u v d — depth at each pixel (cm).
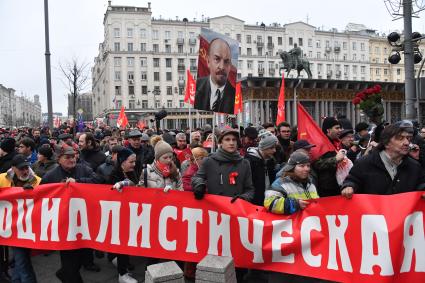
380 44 10150
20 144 702
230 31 8706
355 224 374
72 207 494
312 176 447
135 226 473
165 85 8306
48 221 498
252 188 465
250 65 8819
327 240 386
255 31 8894
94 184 490
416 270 358
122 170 509
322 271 384
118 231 479
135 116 7294
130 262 594
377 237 364
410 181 371
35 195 504
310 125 468
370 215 369
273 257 411
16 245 505
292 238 402
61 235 493
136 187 476
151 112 7550
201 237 447
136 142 775
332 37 9550
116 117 7719
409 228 359
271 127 816
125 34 8094
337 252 380
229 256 419
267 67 8925
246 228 425
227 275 386
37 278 547
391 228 360
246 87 2583
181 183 509
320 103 2847
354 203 376
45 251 626
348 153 606
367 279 365
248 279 511
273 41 9056
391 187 371
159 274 383
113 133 1215
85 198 491
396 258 356
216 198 442
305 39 9281
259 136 716
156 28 8325
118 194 480
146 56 8169
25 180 538
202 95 600
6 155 644
